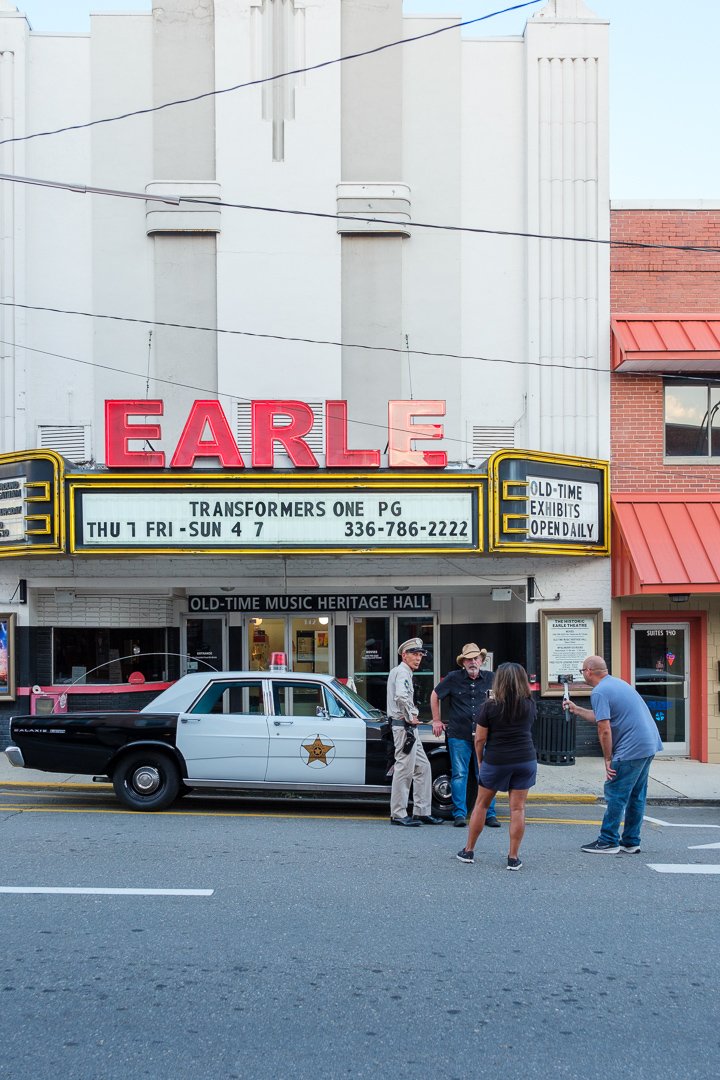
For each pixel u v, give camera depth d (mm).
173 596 16219
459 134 15617
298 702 10477
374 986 5293
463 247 15555
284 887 7230
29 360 15203
